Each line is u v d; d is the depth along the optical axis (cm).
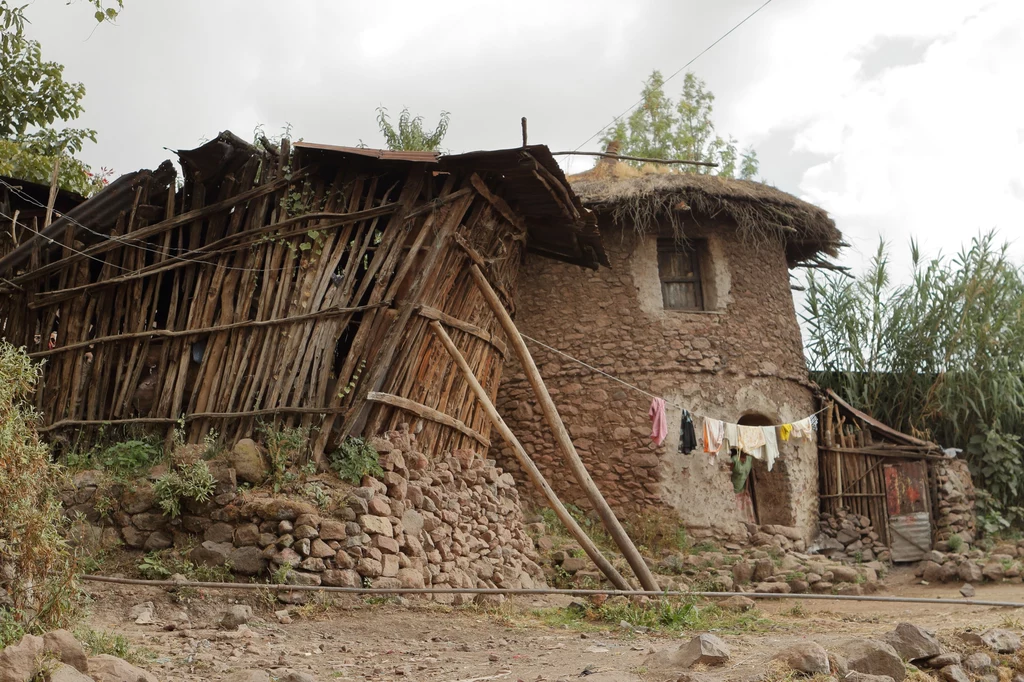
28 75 1371
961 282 1664
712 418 1357
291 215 1009
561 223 1196
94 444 990
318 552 822
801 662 513
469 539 1026
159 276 1027
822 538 1462
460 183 1016
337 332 945
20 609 518
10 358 577
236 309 993
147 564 819
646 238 1464
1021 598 1162
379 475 909
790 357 1515
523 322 1468
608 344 1423
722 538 1348
